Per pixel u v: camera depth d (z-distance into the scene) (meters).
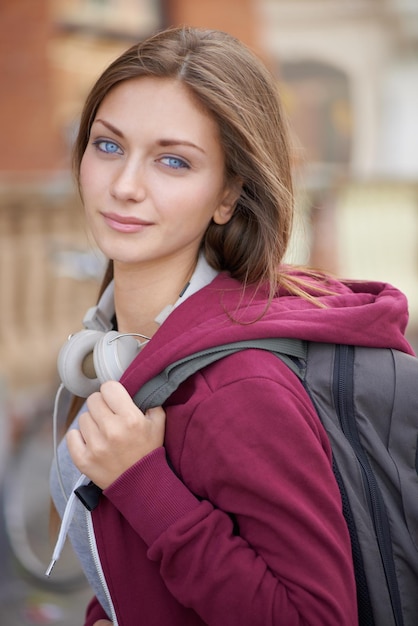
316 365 1.46
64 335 6.48
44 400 4.68
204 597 1.31
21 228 6.30
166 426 1.40
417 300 9.17
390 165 14.70
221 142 1.45
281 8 13.86
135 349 1.48
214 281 1.53
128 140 1.42
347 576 1.33
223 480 1.32
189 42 1.45
